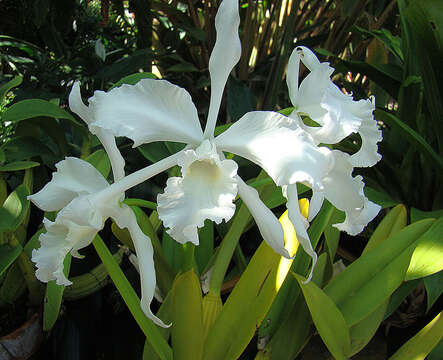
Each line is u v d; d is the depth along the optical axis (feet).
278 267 1.17
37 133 1.72
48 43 2.50
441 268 1.18
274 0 2.71
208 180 0.94
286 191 0.91
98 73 2.33
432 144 1.94
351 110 0.96
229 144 0.91
